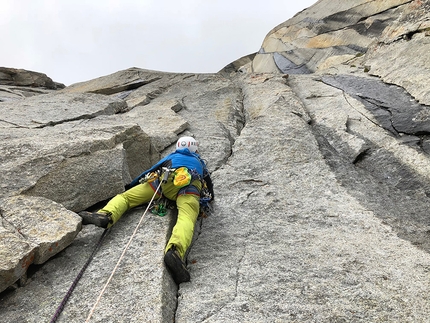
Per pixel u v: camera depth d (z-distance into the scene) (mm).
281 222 4004
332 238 3660
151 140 5691
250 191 4684
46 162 3953
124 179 4301
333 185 4773
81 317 2609
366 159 5434
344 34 14352
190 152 3852
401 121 5867
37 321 2611
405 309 2697
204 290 2982
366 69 8992
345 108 6973
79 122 6668
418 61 7281
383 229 3824
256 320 2639
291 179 4938
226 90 9953
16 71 19266
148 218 3680
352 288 2918
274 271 3162
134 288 2826
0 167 3836
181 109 8633
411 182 4734
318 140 6086
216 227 3934
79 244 3443
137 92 10625
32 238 3072
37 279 3023
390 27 9812
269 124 6492
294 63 16078
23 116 6715
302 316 2658
